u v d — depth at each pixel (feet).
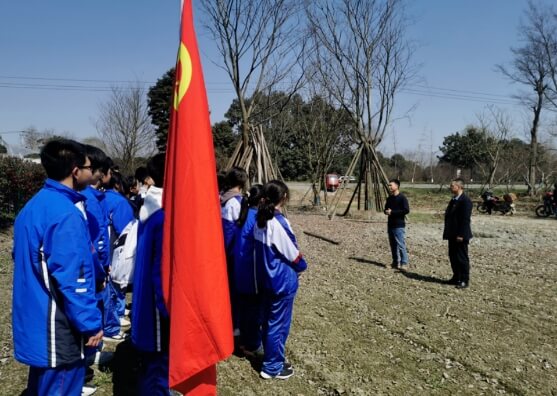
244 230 14.15
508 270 27.68
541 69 93.45
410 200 89.04
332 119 64.39
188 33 8.47
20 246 8.23
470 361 14.69
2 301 19.38
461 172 124.16
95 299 8.47
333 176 104.63
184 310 8.15
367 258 31.22
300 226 46.52
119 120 77.00
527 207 77.82
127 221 14.94
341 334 16.85
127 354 14.56
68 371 8.61
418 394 12.57
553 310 19.93
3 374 12.98
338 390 12.64
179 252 8.16
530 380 13.47
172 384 8.23
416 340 16.38
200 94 8.40
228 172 15.31
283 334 13.24
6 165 38.78
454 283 24.11
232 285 14.98
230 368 14.08
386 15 69.46
